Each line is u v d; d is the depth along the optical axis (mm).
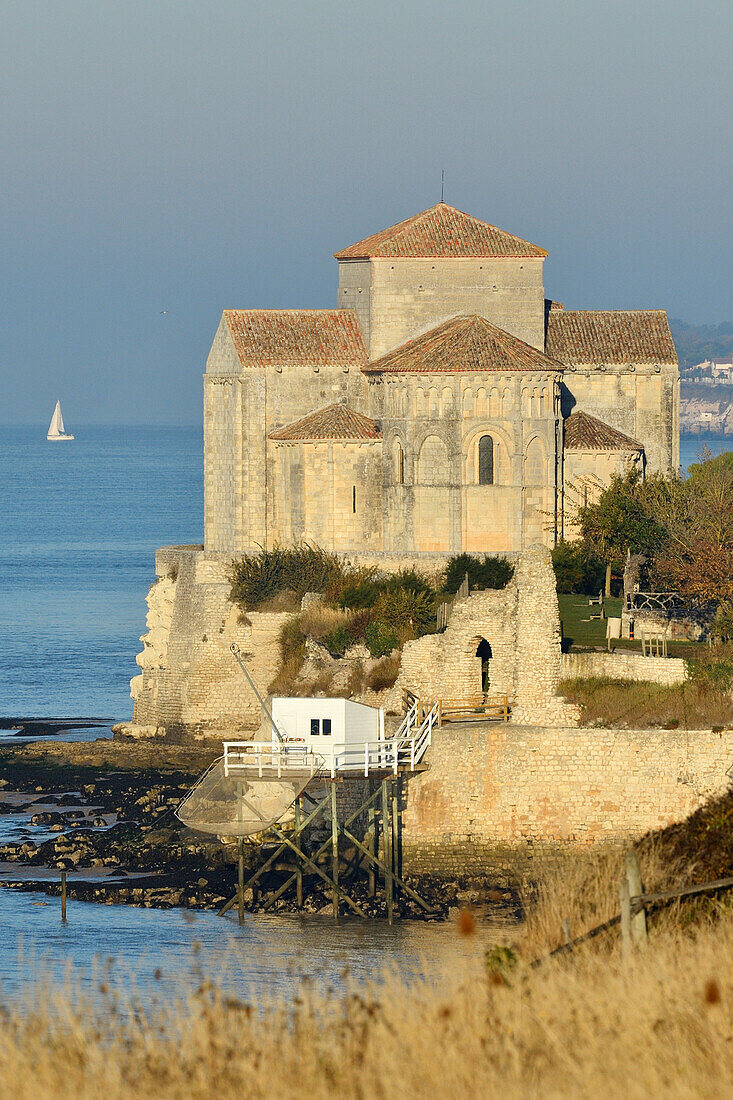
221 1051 142000
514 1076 135375
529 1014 146000
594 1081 132375
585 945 165250
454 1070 135875
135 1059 143250
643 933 164500
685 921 182500
